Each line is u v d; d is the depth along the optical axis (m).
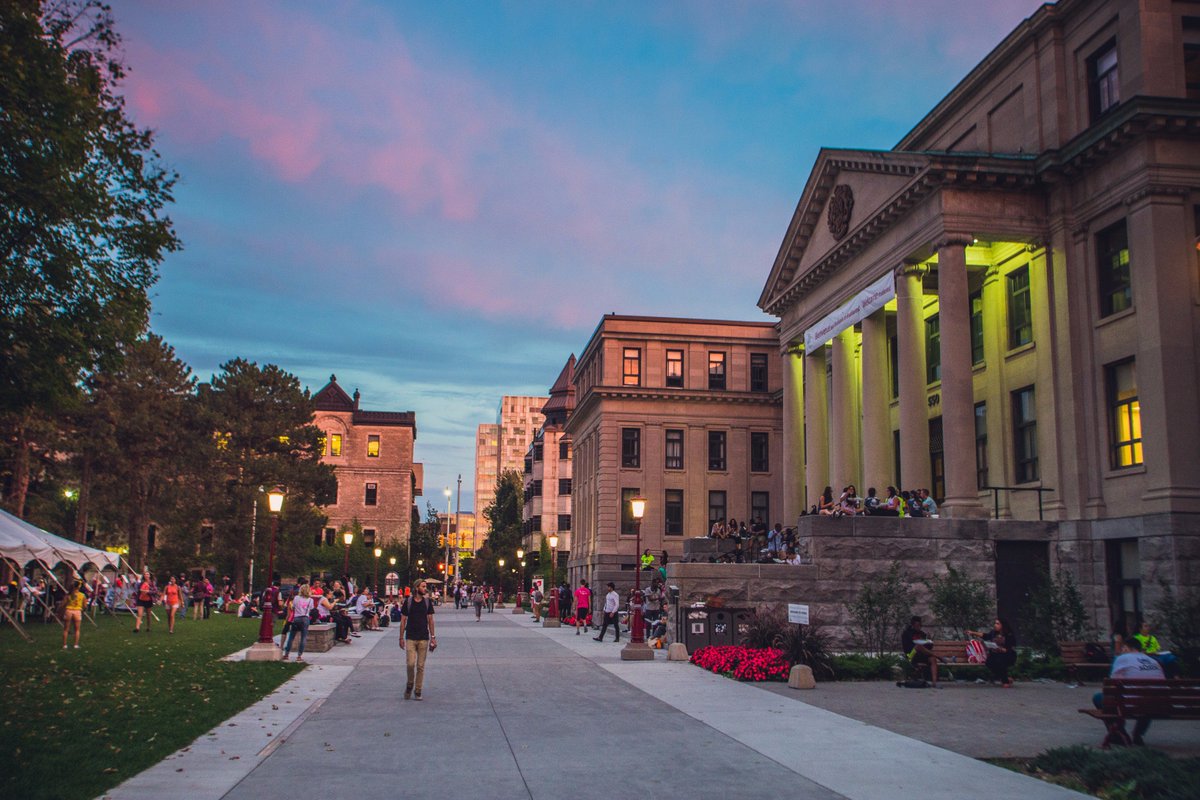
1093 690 18.52
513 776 9.96
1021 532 26.94
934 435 35.94
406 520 91.06
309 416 69.06
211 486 61.28
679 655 24.53
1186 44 25.89
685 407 59.88
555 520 88.50
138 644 26.25
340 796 8.95
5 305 17.59
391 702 15.85
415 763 10.60
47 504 51.03
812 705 15.99
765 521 59.31
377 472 91.62
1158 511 23.77
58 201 16.88
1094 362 26.75
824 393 39.12
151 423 51.16
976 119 32.81
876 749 11.72
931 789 9.46
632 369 60.50
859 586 26.19
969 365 27.67
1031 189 28.64
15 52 16.44
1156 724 14.28
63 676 17.66
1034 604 22.64
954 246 28.09
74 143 17.23
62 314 18.38
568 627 43.34
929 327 36.34
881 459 32.59
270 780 9.58
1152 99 24.36
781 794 9.22
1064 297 27.73
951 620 22.30
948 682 19.48
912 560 26.38
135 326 20.09
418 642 16.34
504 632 38.22
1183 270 24.58
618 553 57.94
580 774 10.09
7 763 9.62
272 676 19.02
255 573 66.94
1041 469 28.23
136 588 42.56
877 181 32.31
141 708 13.88
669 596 28.05
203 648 25.28
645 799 8.98
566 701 16.25
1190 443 23.88
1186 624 20.69
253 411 66.00
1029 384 29.44
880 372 33.25
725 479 59.47
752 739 12.41
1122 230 26.28
